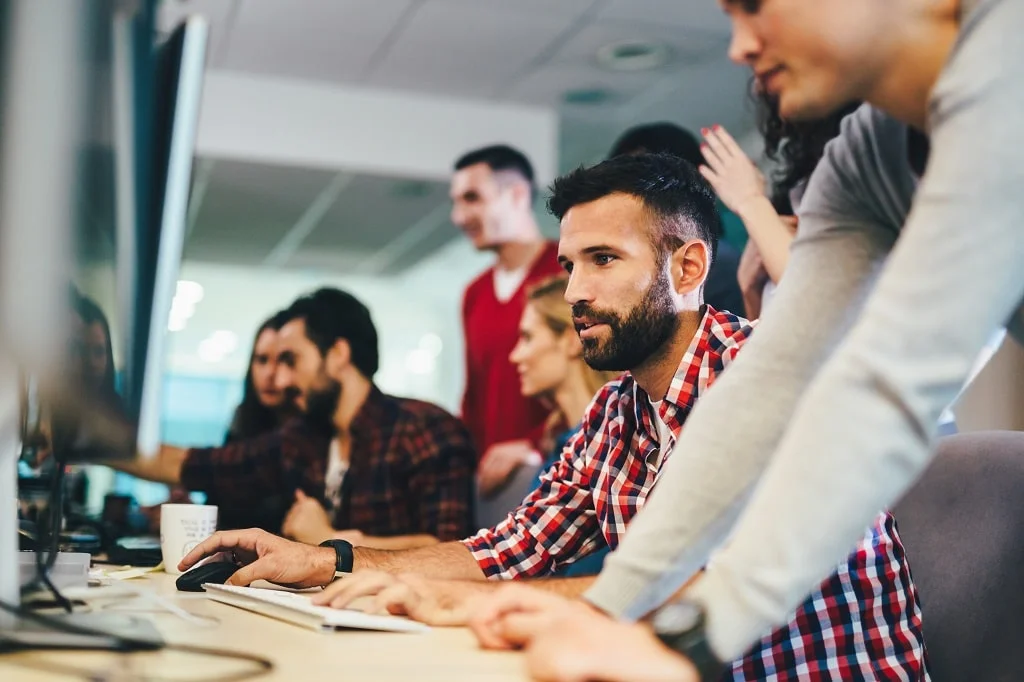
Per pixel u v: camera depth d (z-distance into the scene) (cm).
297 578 143
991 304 71
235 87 543
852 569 126
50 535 107
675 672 68
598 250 151
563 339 292
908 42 77
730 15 81
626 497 151
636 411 153
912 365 71
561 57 505
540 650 70
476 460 273
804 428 73
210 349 1041
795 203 206
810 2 76
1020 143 70
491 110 574
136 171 81
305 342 278
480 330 404
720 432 92
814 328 94
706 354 147
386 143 561
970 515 131
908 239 73
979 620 127
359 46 499
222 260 840
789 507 72
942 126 74
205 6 456
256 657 80
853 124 95
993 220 70
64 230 74
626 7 447
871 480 71
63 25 75
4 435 90
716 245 159
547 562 159
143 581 156
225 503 289
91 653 83
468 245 762
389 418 272
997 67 71
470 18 463
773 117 179
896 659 125
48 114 74
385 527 266
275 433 292
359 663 81
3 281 73
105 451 89
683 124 593
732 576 72
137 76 81
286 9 459
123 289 81
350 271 872
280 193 624
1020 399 321
